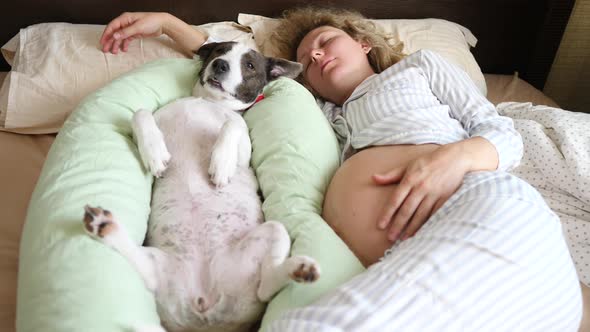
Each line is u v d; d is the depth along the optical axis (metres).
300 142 1.25
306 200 1.14
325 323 0.70
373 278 0.78
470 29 2.30
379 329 0.70
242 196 1.12
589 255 1.19
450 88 1.38
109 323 0.74
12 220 1.18
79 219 0.89
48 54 1.57
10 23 1.85
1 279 1.02
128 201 1.01
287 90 1.46
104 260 0.83
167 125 1.22
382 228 1.02
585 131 1.33
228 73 1.37
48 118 1.51
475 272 0.78
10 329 0.91
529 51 2.38
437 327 0.73
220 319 0.90
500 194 0.91
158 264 0.91
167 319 0.90
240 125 1.25
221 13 2.06
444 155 1.05
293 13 1.95
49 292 0.77
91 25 1.75
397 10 2.21
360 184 1.11
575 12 2.38
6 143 1.45
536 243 0.84
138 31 1.61
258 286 0.91
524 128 1.40
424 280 0.76
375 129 1.27
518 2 2.24
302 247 0.95
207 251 0.97
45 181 1.00
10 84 1.48
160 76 1.41
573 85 2.60
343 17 1.84
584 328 1.04
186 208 1.04
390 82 1.38
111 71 1.59
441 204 1.01
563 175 1.29
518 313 0.79
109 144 1.11
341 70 1.56
